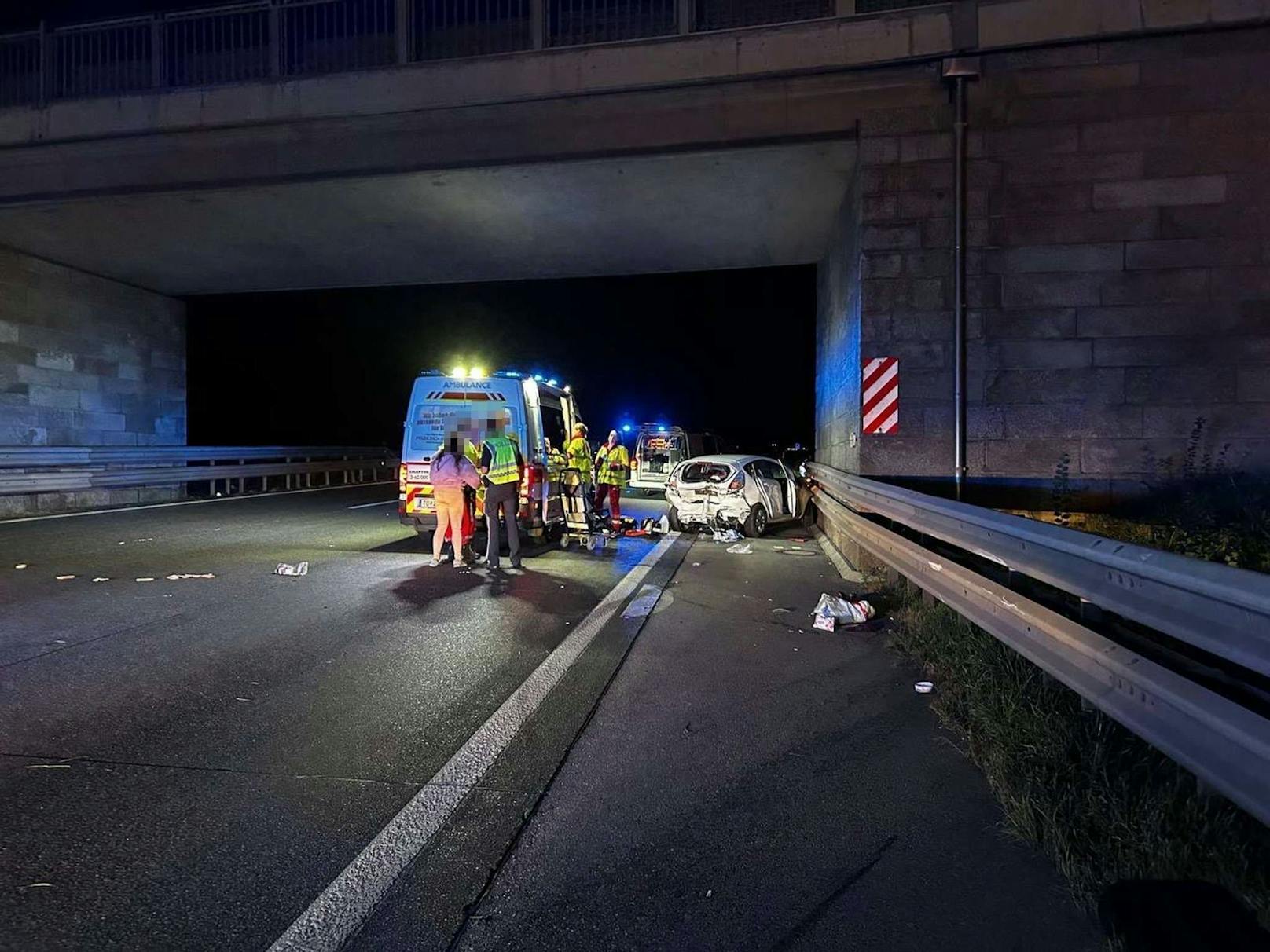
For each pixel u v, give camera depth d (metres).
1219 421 9.30
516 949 2.79
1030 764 3.89
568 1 11.35
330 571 9.89
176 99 12.43
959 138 9.76
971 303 9.77
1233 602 2.65
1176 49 9.32
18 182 13.48
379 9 11.90
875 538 8.66
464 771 4.20
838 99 10.41
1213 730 2.79
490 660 6.14
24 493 15.33
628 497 23.81
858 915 2.97
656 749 4.51
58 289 17.42
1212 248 9.30
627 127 11.27
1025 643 4.60
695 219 14.23
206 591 8.50
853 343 11.11
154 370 20.22
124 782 4.01
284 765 4.24
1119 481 9.49
